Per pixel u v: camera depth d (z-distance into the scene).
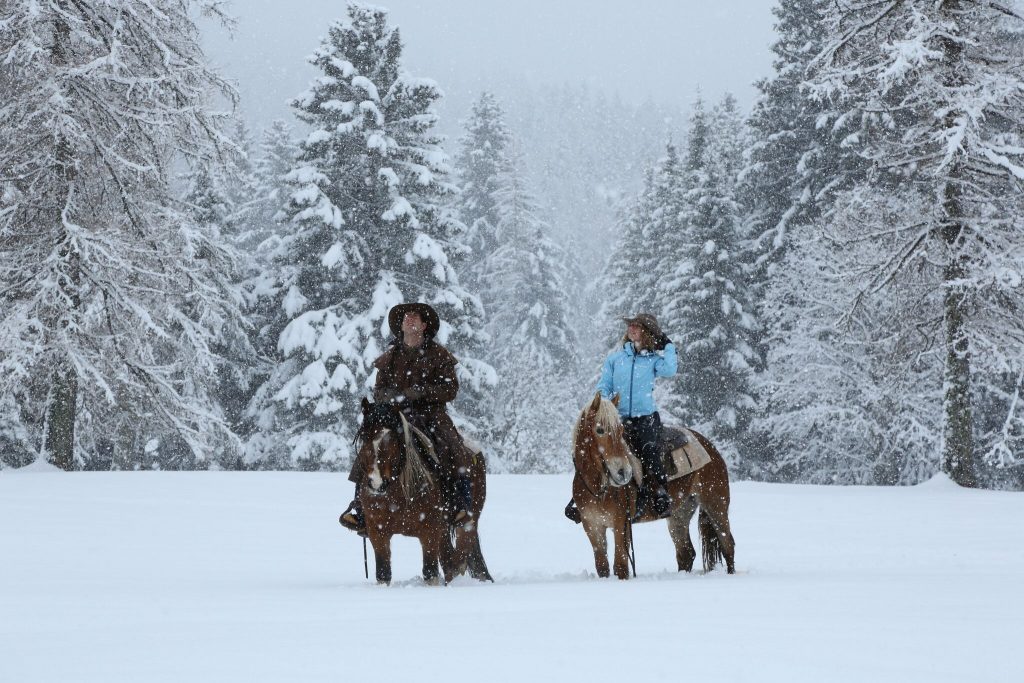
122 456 34.00
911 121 26.66
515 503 17.50
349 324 33.72
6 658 3.82
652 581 7.87
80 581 8.33
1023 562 10.18
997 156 23.25
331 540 12.56
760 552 11.78
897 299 26.72
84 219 23.73
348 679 3.19
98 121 23.39
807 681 3.07
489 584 8.15
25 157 23.00
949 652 3.56
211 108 24.23
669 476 9.28
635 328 9.33
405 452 8.05
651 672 3.24
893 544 12.52
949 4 24.27
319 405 33.12
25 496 16.56
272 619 5.16
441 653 3.66
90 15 23.00
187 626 4.88
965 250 23.97
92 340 23.52
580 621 4.58
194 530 13.11
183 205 26.52
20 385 22.77
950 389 24.73
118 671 3.42
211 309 26.73
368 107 34.47
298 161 35.94
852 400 35.09
